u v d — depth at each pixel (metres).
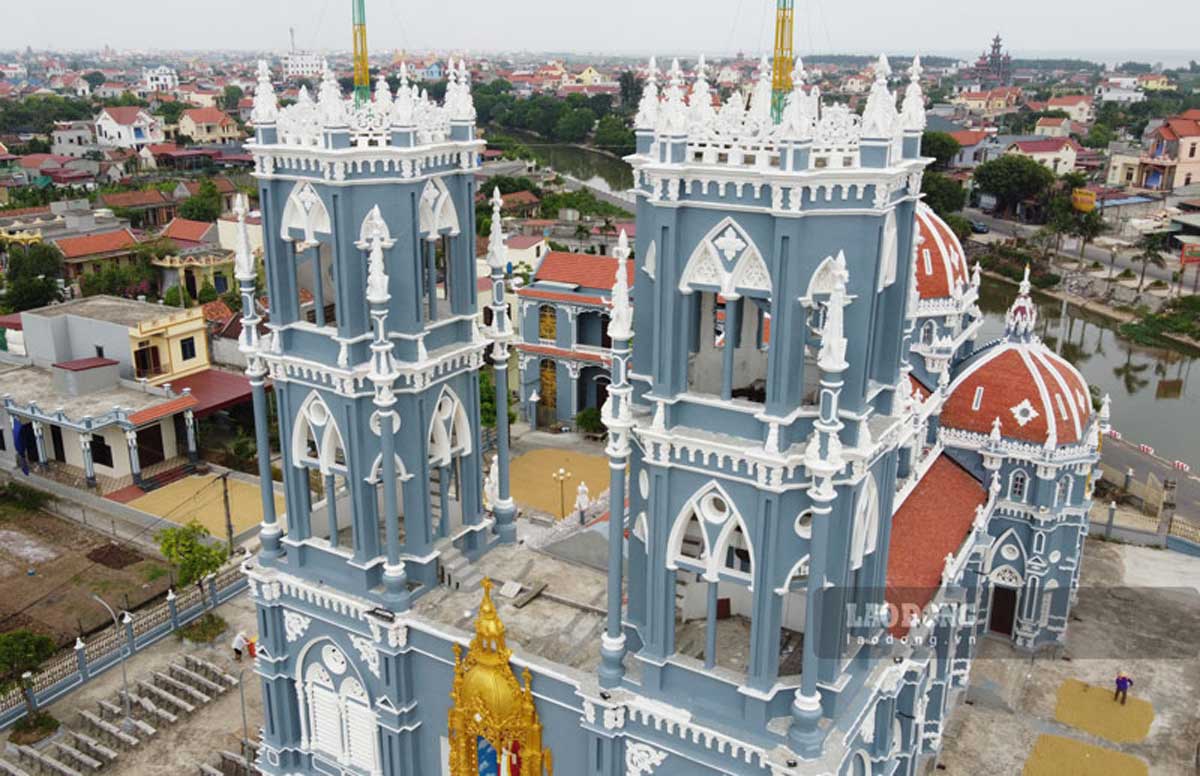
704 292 31.89
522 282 95.75
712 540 27.77
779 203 25.00
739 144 25.53
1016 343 57.16
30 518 73.00
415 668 34.47
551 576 37.44
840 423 25.81
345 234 31.77
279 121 32.44
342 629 35.12
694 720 28.48
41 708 49.28
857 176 24.78
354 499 34.06
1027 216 187.12
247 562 37.03
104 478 77.12
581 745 31.27
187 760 45.50
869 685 30.34
